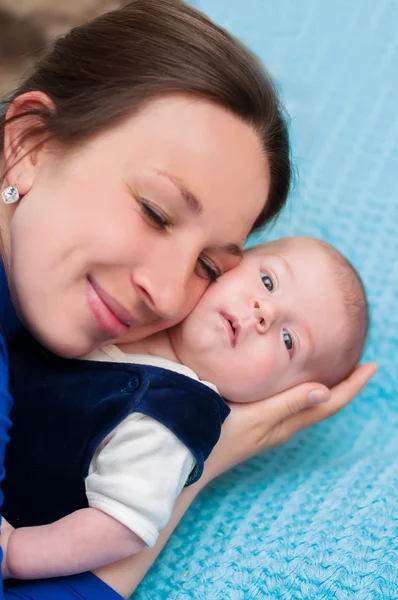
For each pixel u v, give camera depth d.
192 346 1.08
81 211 0.89
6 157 0.97
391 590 0.98
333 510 1.11
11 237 0.94
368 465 1.22
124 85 0.93
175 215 0.90
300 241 1.21
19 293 0.93
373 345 1.43
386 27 1.86
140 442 0.90
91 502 0.88
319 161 1.66
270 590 0.99
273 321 1.09
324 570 1.00
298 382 1.16
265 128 1.00
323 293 1.14
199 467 0.95
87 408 0.94
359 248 1.56
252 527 1.10
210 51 0.96
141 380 0.96
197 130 0.91
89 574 0.92
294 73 1.78
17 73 1.66
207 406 0.98
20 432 0.96
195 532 1.09
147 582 1.03
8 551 0.87
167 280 0.91
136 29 0.98
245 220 0.99
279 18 1.85
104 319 0.92
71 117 0.94
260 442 1.15
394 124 1.73
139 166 0.89
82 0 1.84
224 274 1.11
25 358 1.02
